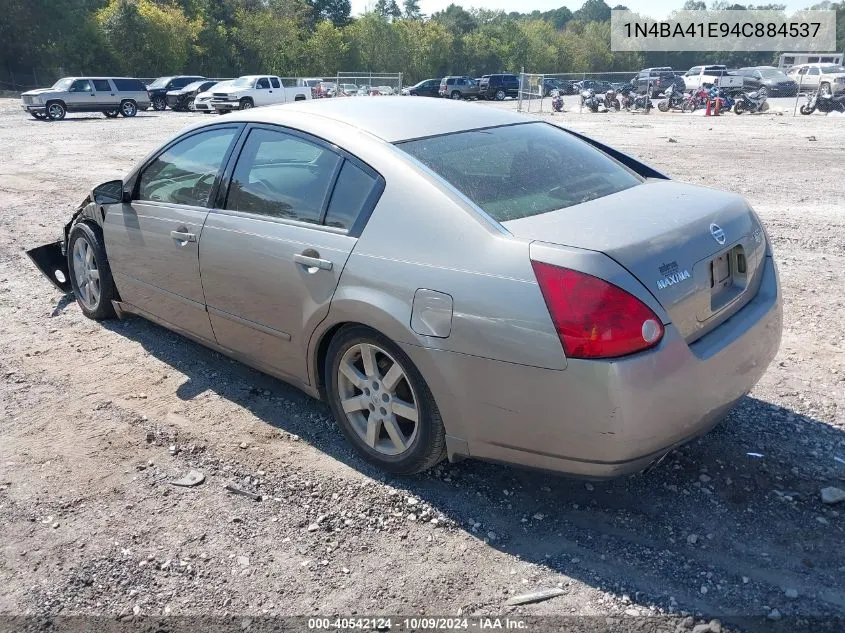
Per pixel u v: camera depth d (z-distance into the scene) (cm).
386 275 311
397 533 305
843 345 483
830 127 2259
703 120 2708
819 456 353
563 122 2647
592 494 328
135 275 475
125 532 308
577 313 264
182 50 6162
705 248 299
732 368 300
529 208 313
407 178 320
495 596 269
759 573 277
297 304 353
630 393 262
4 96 4806
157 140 2017
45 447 375
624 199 330
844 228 815
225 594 273
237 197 394
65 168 1455
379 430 342
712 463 348
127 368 468
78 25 5597
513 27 9356
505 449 295
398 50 7819
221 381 448
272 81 3550
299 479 344
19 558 294
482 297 282
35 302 599
